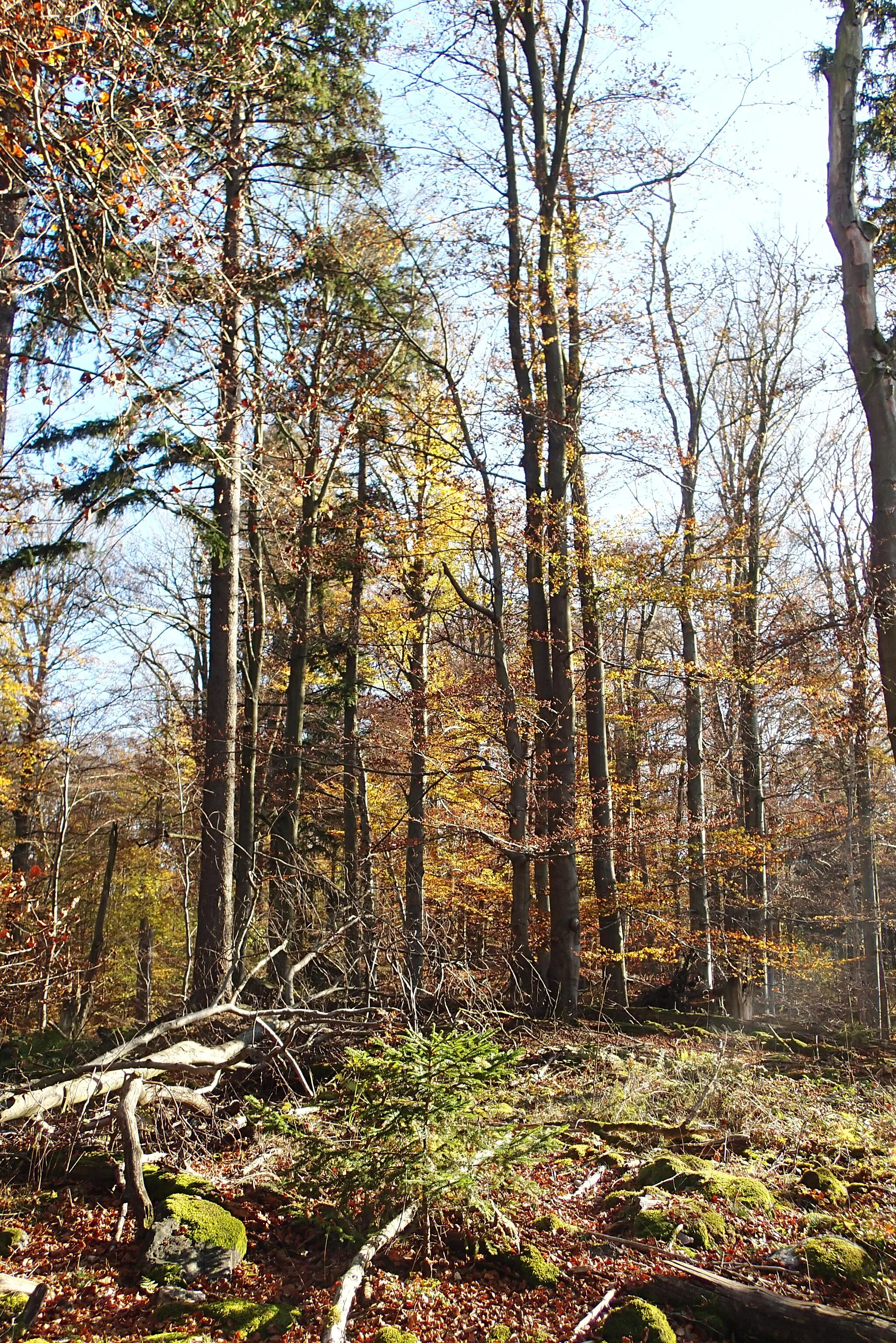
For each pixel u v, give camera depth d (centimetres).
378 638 1855
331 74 1358
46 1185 573
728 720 2212
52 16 738
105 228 829
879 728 1716
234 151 1170
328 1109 638
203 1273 469
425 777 1644
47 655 2078
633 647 2536
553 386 1555
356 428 1577
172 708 1709
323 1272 478
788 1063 914
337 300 1535
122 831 2175
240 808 1549
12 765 2009
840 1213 499
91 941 2078
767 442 2081
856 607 1282
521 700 1550
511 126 1555
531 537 1493
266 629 1833
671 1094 729
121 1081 624
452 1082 536
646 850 1875
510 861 1639
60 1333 422
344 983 947
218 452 1133
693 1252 464
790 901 2245
